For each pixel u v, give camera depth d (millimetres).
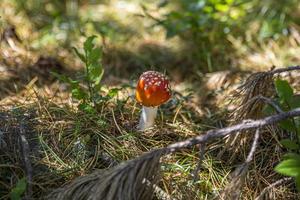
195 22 1380
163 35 1496
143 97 953
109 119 1022
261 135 970
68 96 1133
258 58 1375
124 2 1654
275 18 1497
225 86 1233
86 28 1481
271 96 1065
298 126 856
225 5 1368
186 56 1385
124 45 1435
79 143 957
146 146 979
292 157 803
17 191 827
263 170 936
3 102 1098
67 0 1612
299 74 1187
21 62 1288
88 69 1035
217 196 869
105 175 797
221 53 1375
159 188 870
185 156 957
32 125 992
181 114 1098
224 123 1069
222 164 947
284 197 890
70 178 903
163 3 1496
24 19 1485
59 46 1395
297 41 1439
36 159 931
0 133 953
